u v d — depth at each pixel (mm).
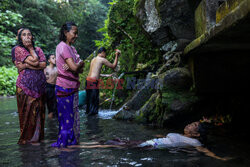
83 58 26219
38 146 2844
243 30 2348
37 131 3113
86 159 2279
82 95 6930
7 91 14055
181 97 3883
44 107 3293
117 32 6969
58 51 2947
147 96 4742
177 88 4074
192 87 4043
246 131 3277
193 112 3852
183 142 2742
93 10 26531
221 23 2418
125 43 6695
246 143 2738
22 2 20000
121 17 6863
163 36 5008
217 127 3568
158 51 5547
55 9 23047
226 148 2553
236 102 3936
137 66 6039
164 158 2250
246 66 3854
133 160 2215
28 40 3125
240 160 2156
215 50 3703
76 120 2975
